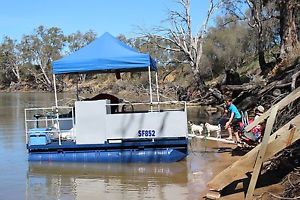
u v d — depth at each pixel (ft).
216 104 107.96
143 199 28.63
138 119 40.22
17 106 144.56
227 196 26.84
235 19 149.79
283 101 25.89
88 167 38.91
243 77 124.36
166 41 140.46
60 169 38.45
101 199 29.04
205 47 199.41
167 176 34.76
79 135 40.86
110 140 40.50
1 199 29.66
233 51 201.77
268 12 124.26
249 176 29.43
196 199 28.07
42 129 42.06
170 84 185.68
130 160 39.99
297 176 26.96
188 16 133.80
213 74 202.59
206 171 35.99
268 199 24.79
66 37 380.17
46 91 353.10
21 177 35.94
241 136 43.09
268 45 159.84
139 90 180.75
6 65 398.42
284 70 78.54
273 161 30.63
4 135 64.90
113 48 42.78
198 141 51.80
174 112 39.99
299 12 96.02
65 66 42.29
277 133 25.80
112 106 46.44
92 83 265.75
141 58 41.91
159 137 40.09
